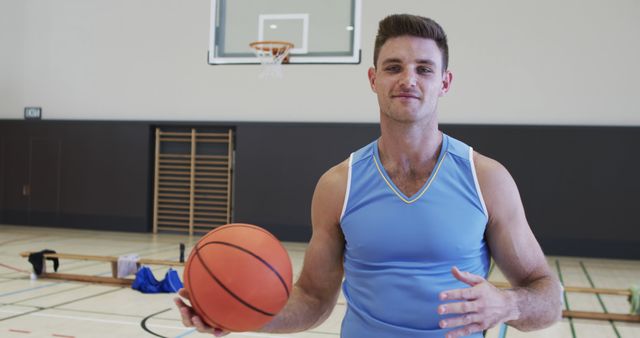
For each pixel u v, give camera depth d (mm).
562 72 9086
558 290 1474
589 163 8977
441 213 1487
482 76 9297
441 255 1482
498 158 9203
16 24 11055
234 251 1389
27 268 6871
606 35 8953
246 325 1392
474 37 9320
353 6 9484
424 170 1547
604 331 4531
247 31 9797
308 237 9938
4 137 11117
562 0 9070
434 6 9414
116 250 8352
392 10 9562
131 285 5887
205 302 1367
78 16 10828
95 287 5883
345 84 9836
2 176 11141
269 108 10102
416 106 1471
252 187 10102
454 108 9383
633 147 8836
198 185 10445
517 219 1523
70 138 10875
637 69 8859
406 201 1509
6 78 11109
